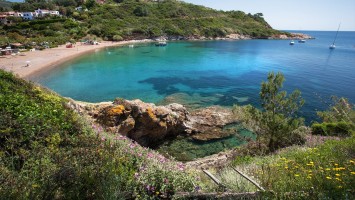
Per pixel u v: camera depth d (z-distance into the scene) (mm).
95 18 102375
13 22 95062
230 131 20000
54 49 66625
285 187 4914
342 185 4668
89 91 32531
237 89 35125
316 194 4414
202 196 5211
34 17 105938
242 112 14500
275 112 13094
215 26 125500
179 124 19625
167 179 5789
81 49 69688
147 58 61156
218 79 41219
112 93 32031
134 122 17125
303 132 13969
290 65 57312
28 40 68188
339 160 6605
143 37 101625
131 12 118188
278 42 129000
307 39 174875
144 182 5527
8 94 8164
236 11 162500
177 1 152625
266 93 13180
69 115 8305
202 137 19188
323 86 37531
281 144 13164
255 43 115500
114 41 91562
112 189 4742
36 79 36688
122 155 6449
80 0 141625
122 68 48312
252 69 51219
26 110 7352
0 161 5305
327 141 10492
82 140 6902
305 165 6562
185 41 107250
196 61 59125
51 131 6840
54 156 5844
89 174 5059
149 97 30672
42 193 4445
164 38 106625
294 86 37688
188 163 13695
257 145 13586
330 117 17047
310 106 27469
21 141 6133
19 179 4676
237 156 12250
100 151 6258
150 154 7328
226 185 5918
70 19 96438
